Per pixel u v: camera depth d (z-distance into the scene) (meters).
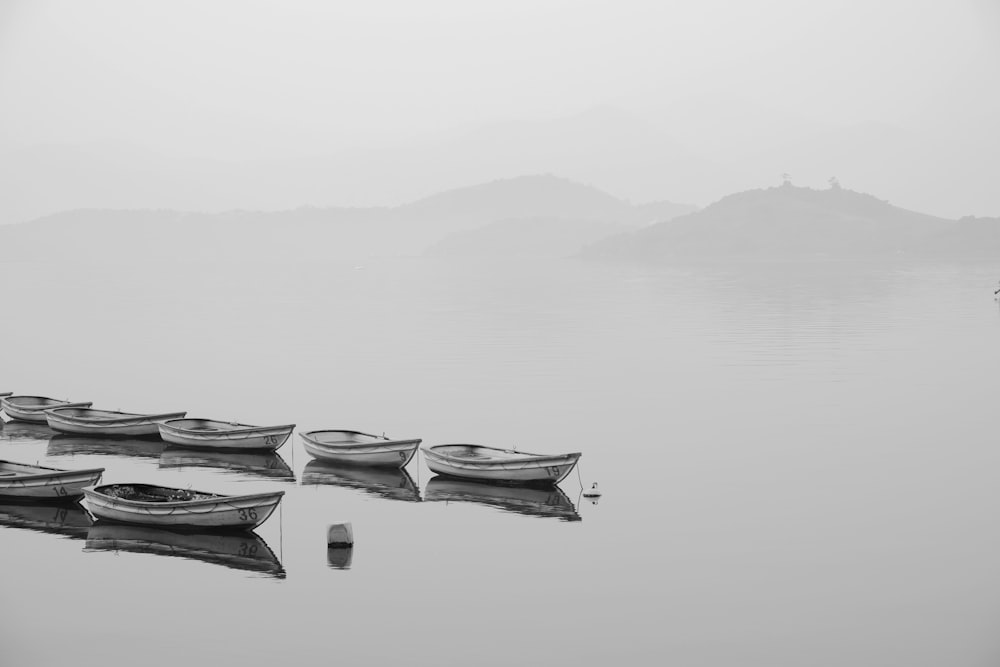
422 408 71.69
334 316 150.12
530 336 116.88
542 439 61.03
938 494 48.44
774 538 42.25
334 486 51.12
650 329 122.81
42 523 44.72
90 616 35.06
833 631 33.59
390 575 38.56
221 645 32.94
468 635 33.50
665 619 34.53
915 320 129.50
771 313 143.75
